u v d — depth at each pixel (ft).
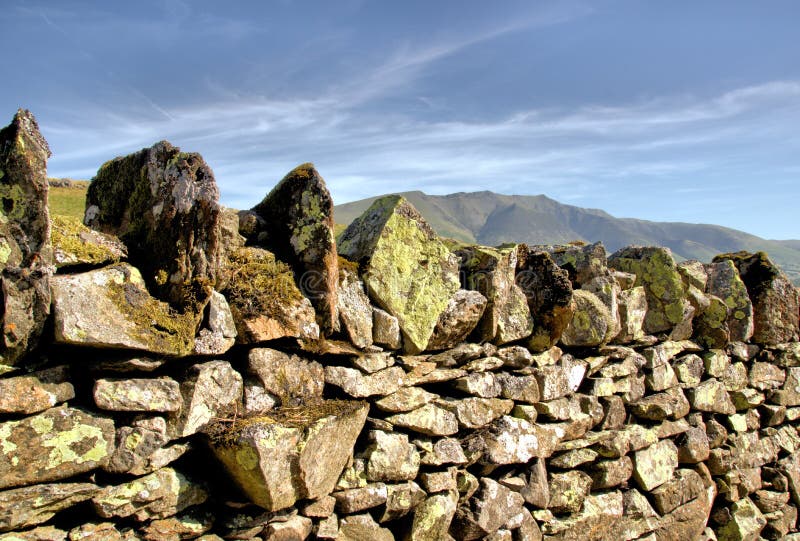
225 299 5.42
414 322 6.49
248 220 5.97
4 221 4.52
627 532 8.15
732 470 9.55
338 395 6.10
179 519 5.24
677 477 8.88
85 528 4.79
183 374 5.22
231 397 5.40
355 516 6.08
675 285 9.20
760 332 10.49
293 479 5.49
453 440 6.82
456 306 6.79
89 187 6.16
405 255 6.57
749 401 9.96
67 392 4.70
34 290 4.55
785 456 10.49
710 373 9.62
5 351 4.49
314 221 5.88
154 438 4.99
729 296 10.14
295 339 5.72
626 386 8.59
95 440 4.77
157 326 4.98
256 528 5.54
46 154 4.65
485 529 6.88
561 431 7.74
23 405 4.48
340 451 5.87
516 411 7.43
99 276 4.85
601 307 8.15
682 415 9.02
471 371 7.09
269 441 5.25
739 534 9.35
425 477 6.58
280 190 6.10
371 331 6.29
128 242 5.46
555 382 7.78
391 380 6.37
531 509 7.52
